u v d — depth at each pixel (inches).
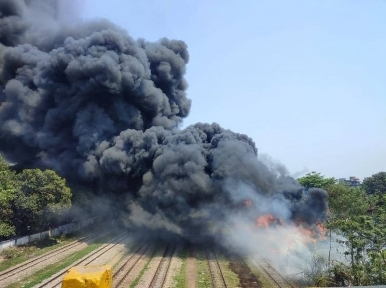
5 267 991.0
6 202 1227.9
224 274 960.9
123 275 916.6
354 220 989.8
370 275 793.6
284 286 859.4
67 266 1006.4
